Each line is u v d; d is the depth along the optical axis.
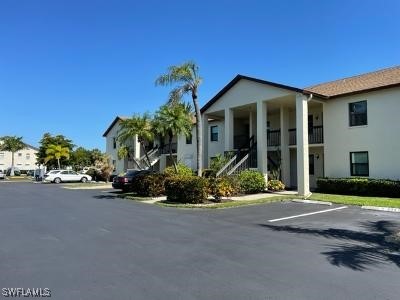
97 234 10.06
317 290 5.61
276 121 26.95
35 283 5.94
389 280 6.10
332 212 14.12
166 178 20.66
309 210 14.80
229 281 6.02
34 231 10.56
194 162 32.19
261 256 7.64
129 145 37.44
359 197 18.48
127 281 6.02
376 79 21.53
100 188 31.39
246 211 14.77
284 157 24.09
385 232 10.20
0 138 75.88
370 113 20.38
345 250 8.17
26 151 88.88
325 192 21.36
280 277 6.23
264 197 19.30
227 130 25.33
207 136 27.56
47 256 7.67
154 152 37.47
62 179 43.97
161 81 21.05
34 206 17.22
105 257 7.57
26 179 58.94
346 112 21.48
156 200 19.55
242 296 5.34
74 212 14.85
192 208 15.91
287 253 7.89
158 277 6.23
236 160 23.66
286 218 12.81
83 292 5.52
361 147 20.66
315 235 9.83
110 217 13.34
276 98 22.27
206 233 10.17
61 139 68.06
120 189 28.06
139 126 26.48
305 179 20.17
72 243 8.93
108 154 44.47
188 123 23.50
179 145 34.06
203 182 17.77
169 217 13.29
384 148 19.66
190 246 8.56
